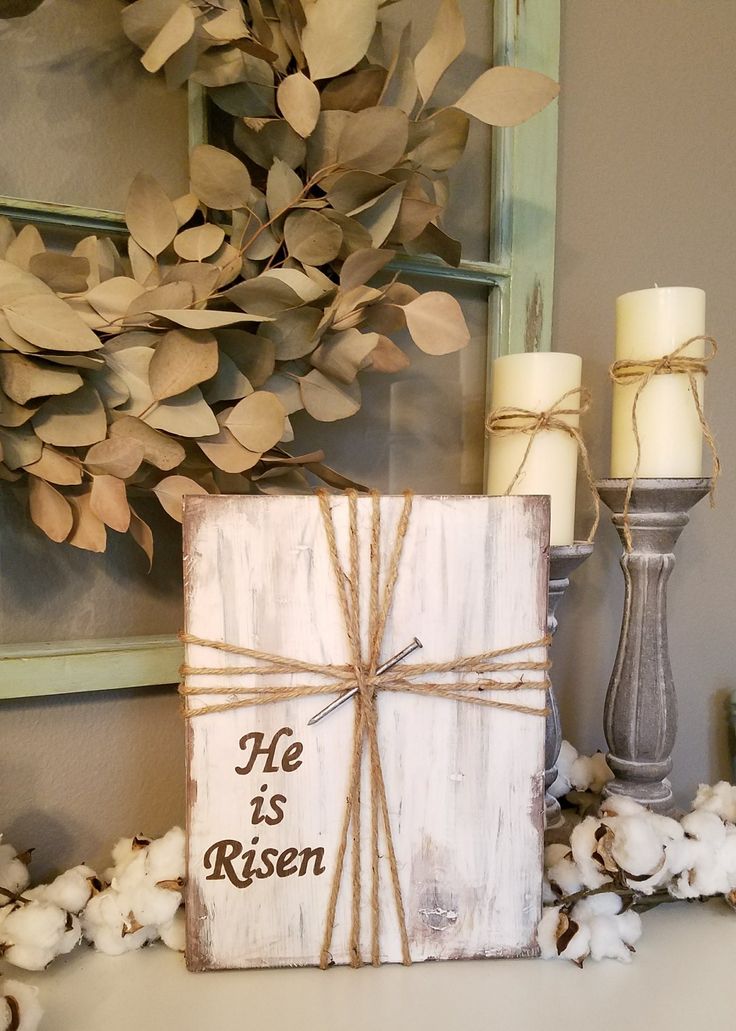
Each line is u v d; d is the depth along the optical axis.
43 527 0.58
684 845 0.63
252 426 0.61
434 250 0.70
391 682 0.56
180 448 0.60
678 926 0.66
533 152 0.81
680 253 0.91
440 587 0.57
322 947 0.57
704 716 0.95
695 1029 0.52
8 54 0.63
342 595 0.56
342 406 0.66
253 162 0.69
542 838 0.59
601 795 0.76
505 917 0.59
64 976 0.57
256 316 0.57
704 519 0.94
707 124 0.92
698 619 0.94
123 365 0.60
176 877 0.58
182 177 0.69
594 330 0.87
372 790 0.56
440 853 0.58
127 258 0.67
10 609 0.65
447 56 0.64
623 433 0.71
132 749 0.70
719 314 0.93
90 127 0.65
